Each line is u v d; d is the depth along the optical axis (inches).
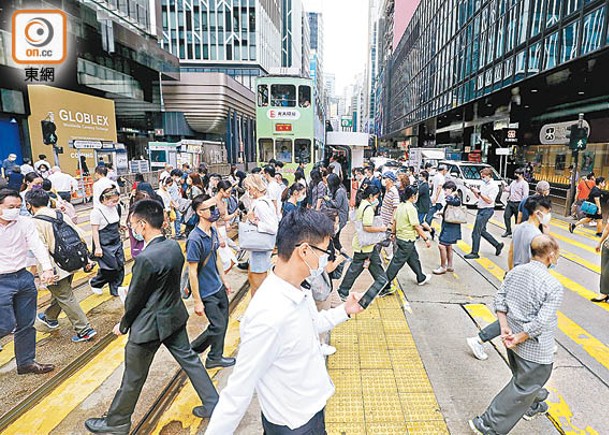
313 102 591.2
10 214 130.5
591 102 705.6
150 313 106.0
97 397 132.3
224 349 164.4
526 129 934.4
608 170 615.2
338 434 115.3
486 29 927.7
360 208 197.9
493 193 290.7
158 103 1274.6
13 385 137.6
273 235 185.6
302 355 63.0
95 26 834.8
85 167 625.6
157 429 116.4
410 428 117.7
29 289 140.4
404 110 2346.2
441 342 170.2
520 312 105.9
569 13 591.8
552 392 135.5
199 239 132.2
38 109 688.4
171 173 353.1
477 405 128.5
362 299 76.9
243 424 119.8
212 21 2017.7
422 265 285.7
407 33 2225.6
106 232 210.5
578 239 373.7
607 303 216.4
